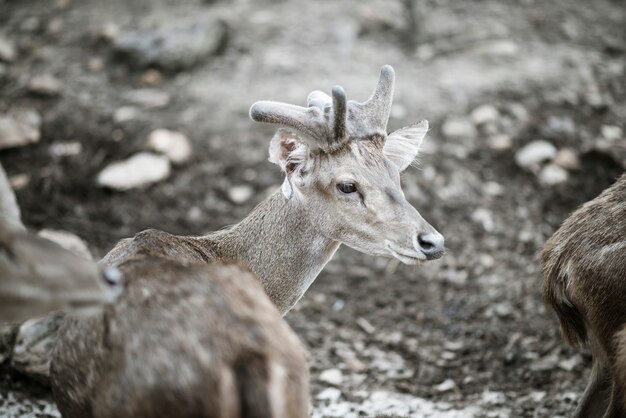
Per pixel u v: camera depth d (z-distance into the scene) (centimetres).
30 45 1549
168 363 530
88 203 1259
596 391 767
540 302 1105
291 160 767
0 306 552
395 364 1008
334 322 1084
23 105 1398
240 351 529
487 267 1174
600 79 1472
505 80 1455
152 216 1242
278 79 1460
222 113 1399
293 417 551
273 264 786
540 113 1392
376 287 1148
